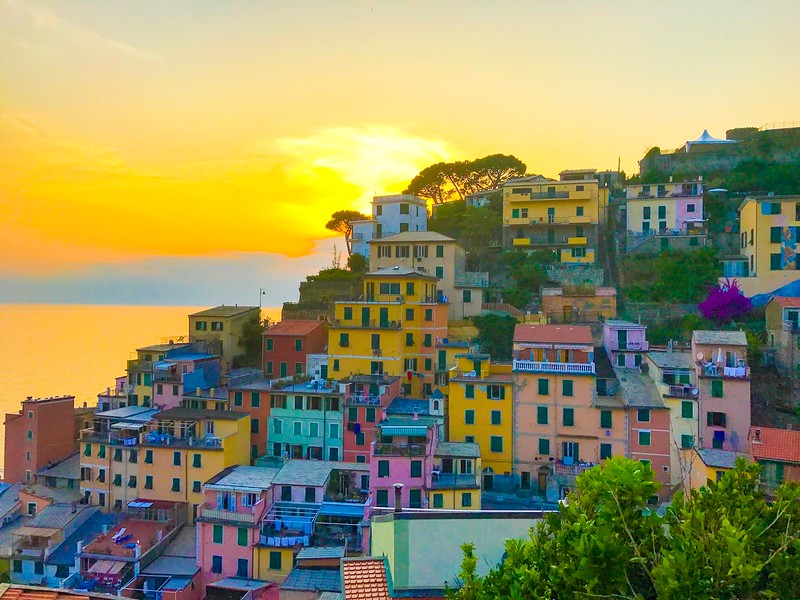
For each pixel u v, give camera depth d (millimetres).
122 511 58188
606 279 89062
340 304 70938
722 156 102750
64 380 148000
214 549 47938
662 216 88625
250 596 42688
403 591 20438
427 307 71938
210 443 56594
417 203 104688
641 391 58844
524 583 14883
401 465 48469
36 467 65812
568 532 16047
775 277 74625
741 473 19297
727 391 54750
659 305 77688
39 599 19766
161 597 45344
